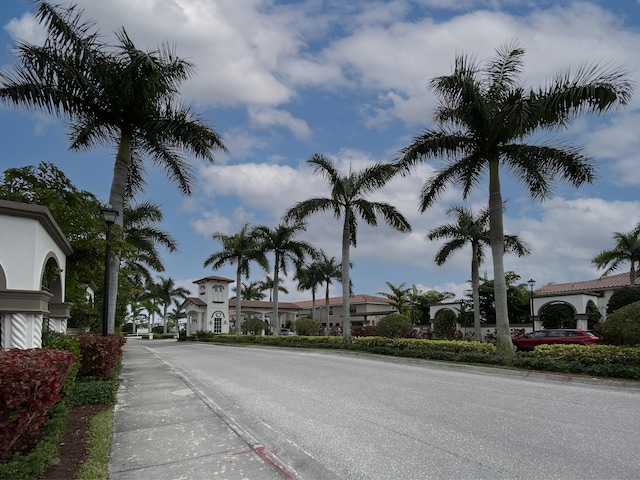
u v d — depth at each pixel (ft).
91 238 40.86
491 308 110.22
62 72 42.06
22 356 14.26
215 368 48.62
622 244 89.61
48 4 40.16
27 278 25.02
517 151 50.55
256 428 21.80
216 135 49.98
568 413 24.43
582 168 48.67
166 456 17.30
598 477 15.03
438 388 33.01
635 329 41.96
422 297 135.44
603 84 42.19
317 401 28.17
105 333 38.01
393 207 75.82
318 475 15.52
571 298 90.63
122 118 48.19
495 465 16.16
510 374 43.24
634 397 30.01
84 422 21.61
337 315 192.34
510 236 84.74
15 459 13.50
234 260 124.16
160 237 85.05
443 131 53.06
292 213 78.18
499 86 49.11
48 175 40.04
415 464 16.38
